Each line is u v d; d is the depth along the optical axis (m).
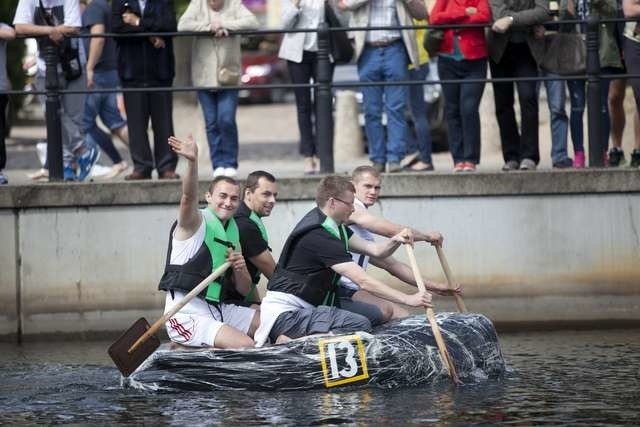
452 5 34.47
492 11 33.94
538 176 33.47
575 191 33.56
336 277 27.59
